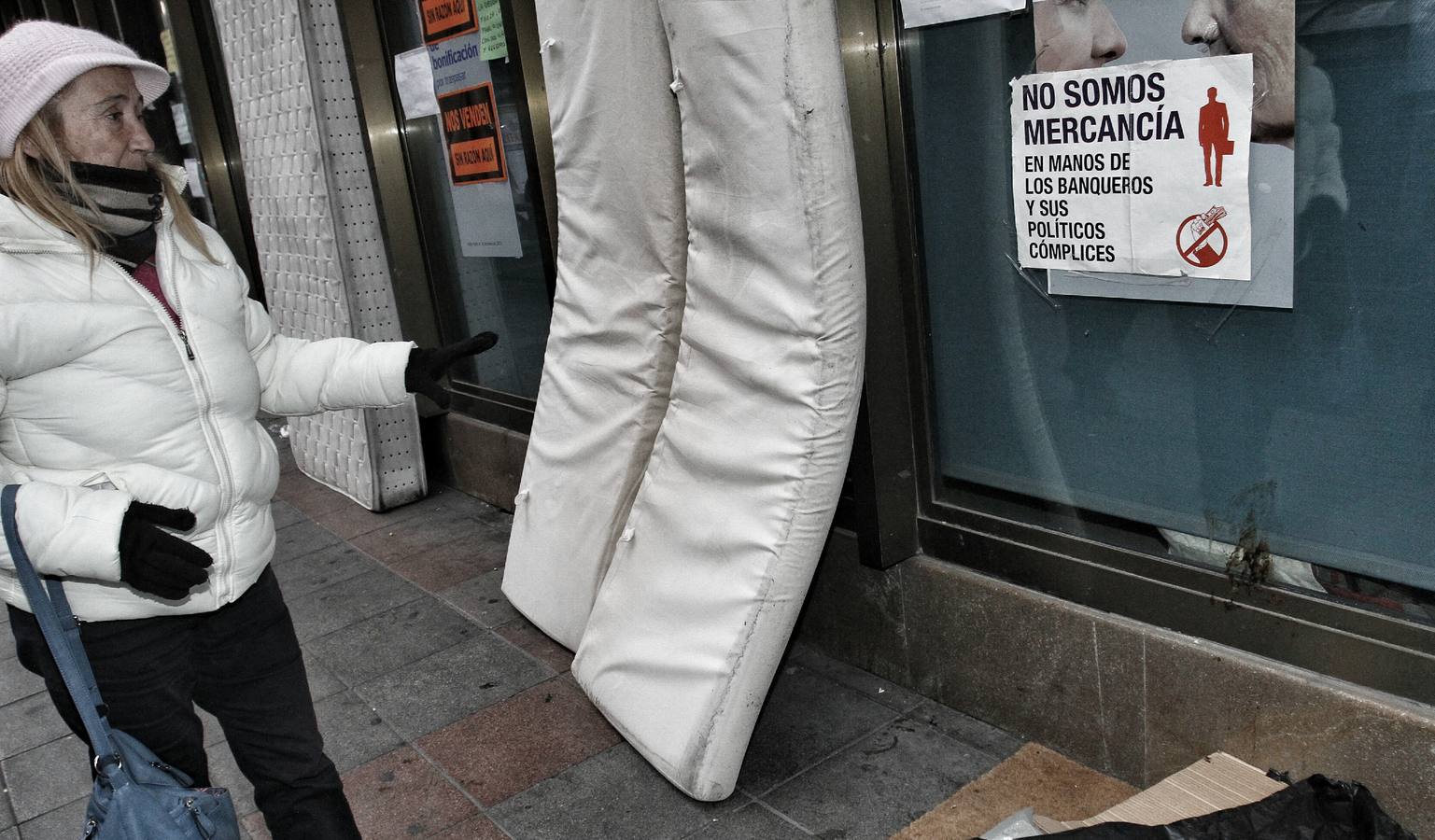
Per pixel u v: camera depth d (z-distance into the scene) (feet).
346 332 16.92
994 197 8.97
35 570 6.05
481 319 16.67
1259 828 6.33
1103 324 8.53
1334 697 7.26
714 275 8.82
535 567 12.50
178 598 6.16
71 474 6.36
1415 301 6.82
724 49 7.95
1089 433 8.89
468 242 16.05
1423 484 7.06
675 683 9.31
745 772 9.66
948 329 9.67
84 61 6.06
